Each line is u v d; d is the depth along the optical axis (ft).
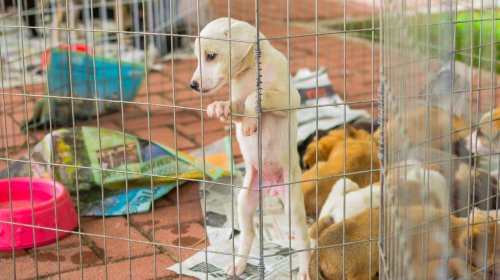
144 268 5.97
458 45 6.30
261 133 5.36
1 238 6.19
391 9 4.95
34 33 10.62
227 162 7.38
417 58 4.59
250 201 5.82
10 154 7.61
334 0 13.91
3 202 6.67
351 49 11.00
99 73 8.59
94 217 6.68
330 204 6.21
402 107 4.75
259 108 5.08
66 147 7.03
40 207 6.24
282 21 12.42
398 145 4.83
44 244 6.28
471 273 5.38
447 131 4.83
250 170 5.82
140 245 6.27
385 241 5.25
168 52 10.48
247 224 5.81
